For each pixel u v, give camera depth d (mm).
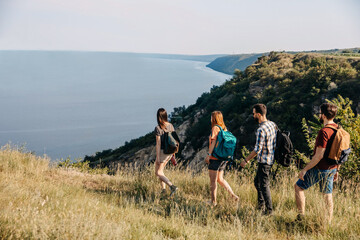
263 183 4199
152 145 77812
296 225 3783
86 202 4008
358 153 5613
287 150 4055
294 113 44156
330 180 3762
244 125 51750
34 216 2754
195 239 3148
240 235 3338
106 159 82500
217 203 4891
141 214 3939
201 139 62469
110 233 2701
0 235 2381
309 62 73500
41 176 5867
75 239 2494
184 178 6164
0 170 5832
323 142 3598
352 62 64625
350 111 6027
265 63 85375
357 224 3650
